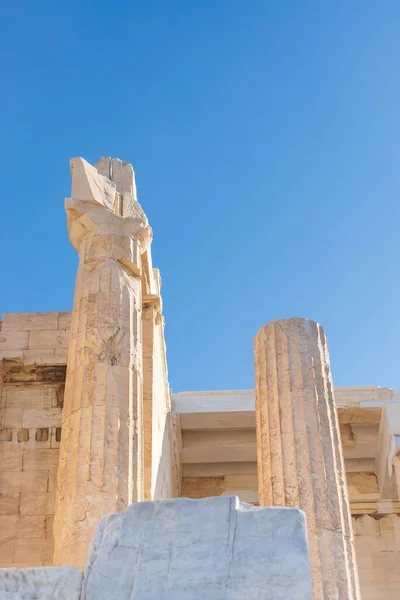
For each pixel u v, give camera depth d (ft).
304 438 55.26
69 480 46.78
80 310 53.52
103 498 45.78
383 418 84.69
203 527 28.09
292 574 26.94
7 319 67.46
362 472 90.22
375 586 80.69
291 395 57.11
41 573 28.48
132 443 48.83
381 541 82.53
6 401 64.39
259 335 61.36
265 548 27.48
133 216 58.29
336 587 49.62
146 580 27.35
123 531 28.37
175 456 82.69
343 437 87.56
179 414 85.66
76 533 44.75
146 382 64.08
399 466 79.56
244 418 86.53
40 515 60.18
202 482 92.63
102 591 27.55
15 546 59.11
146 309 66.59
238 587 26.91
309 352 59.21
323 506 52.60
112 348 51.65
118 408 49.26
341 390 86.07
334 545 51.26
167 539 28.02
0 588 28.22
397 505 87.81
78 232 57.41
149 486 60.18
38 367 65.31
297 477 53.78
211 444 89.20
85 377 50.34
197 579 27.17
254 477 92.94
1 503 60.59
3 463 62.03
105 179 59.52
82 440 47.88
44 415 63.87
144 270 65.10
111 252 55.57
